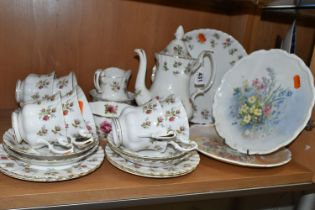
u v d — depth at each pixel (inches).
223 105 30.2
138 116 23.1
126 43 34.8
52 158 21.0
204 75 34.2
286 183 26.4
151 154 23.8
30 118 21.2
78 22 32.4
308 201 30.2
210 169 25.7
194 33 34.2
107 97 30.6
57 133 21.8
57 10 31.4
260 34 39.9
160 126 22.9
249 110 29.6
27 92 26.8
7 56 31.4
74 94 23.0
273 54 29.2
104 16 33.1
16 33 31.0
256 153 27.0
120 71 31.4
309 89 26.1
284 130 27.1
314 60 27.1
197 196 23.6
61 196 20.0
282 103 27.9
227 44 35.1
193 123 34.4
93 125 24.3
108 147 25.5
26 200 19.3
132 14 34.0
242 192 25.0
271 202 50.8
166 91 28.4
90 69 34.3
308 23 42.8
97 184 21.3
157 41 35.9
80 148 22.2
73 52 33.2
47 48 32.3
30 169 21.0
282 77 28.5
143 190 21.9
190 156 25.4
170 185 22.5
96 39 33.6
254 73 30.2
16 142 22.4
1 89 32.3
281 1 32.8
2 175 21.0
